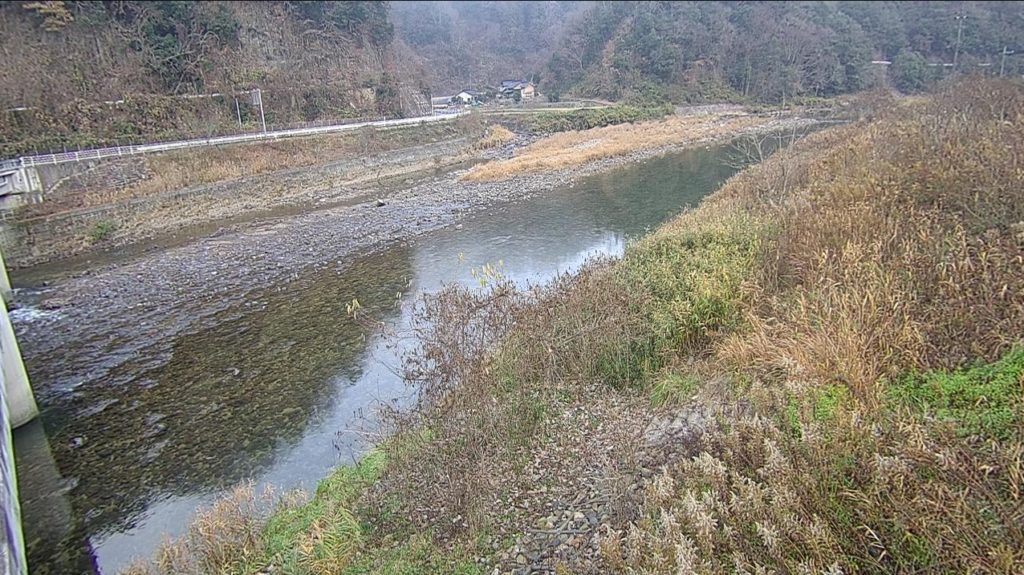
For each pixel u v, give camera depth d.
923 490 4.32
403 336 13.74
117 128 32.19
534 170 34.72
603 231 22.28
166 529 8.48
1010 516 3.98
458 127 47.47
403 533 6.76
